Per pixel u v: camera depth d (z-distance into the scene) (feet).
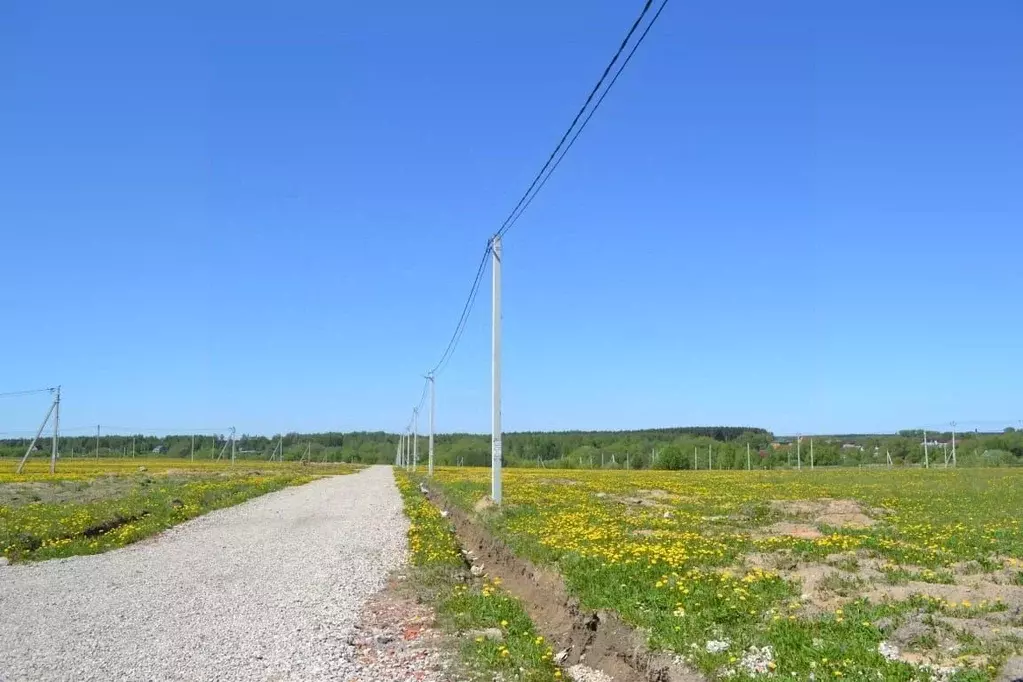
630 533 62.90
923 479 175.94
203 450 552.00
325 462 545.85
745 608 34.60
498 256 100.07
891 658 26.81
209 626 41.60
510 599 46.11
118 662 34.63
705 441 431.02
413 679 32.19
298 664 34.42
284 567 61.31
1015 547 51.70
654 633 32.40
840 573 41.37
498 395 96.22
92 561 64.85
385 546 72.95
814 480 183.93
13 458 442.50
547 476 228.02
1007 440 374.63
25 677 32.37
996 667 24.67
